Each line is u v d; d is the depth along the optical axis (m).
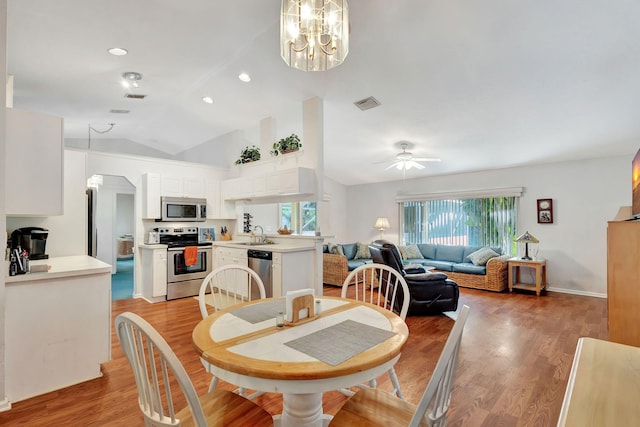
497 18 2.57
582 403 0.88
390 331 1.48
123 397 2.25
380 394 1.49
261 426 1.29
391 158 6.12
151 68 3.59
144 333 1.05
